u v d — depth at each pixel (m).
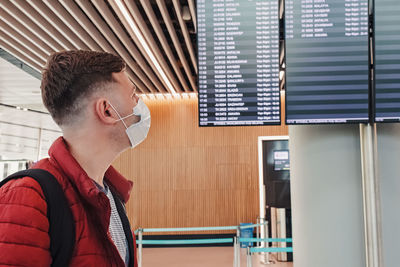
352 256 2.83
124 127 0.88
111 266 0.77
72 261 0.72
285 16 2.90
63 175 0.77
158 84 8.02
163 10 4.56
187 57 7.16
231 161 9.10
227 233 8.91
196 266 6.70
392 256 2.74
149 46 5.74
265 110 3.00
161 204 9.07
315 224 2.92
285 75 2.87
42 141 11.23
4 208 0.64
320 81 2.85
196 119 9.27
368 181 2.80
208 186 9.07
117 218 0.98
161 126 9.31
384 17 2.83
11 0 4.03
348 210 2.87
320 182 2.94
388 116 2.77
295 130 3.15
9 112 9.24
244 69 3.03
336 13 2.88
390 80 2.79
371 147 2.81
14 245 0.61
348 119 2.81
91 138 0.85
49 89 0.83
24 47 5.60
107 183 1.03
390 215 2.77
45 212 0.68
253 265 6.67
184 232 8.97
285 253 6.95
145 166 9.21
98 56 0.86
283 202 7.16
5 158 11.23
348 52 2.85
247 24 3.06
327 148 2.94
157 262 7.08
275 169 8.57
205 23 3.08
